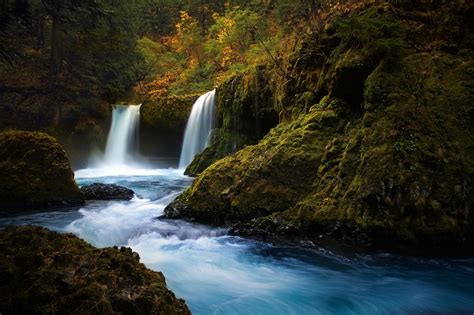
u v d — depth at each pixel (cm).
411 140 702
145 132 2012
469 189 678
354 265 613
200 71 2614
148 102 1992
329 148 815
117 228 806
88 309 298
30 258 350
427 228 654
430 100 748
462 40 842
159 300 323
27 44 2044
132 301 310
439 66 793
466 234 666
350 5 1050
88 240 749
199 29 2983
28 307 312
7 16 680
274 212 771
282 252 669
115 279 333
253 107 1412
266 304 495
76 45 2158
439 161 684
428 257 637
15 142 1077
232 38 2252
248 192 803
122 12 2364
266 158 839
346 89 879
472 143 714
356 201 698
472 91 756
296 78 1100
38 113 2039
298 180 801
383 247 666
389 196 671
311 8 1203
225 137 1577
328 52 998
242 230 750
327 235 704
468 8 843
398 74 784
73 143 2022
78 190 1080
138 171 1880
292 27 1424
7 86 2055
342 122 866
